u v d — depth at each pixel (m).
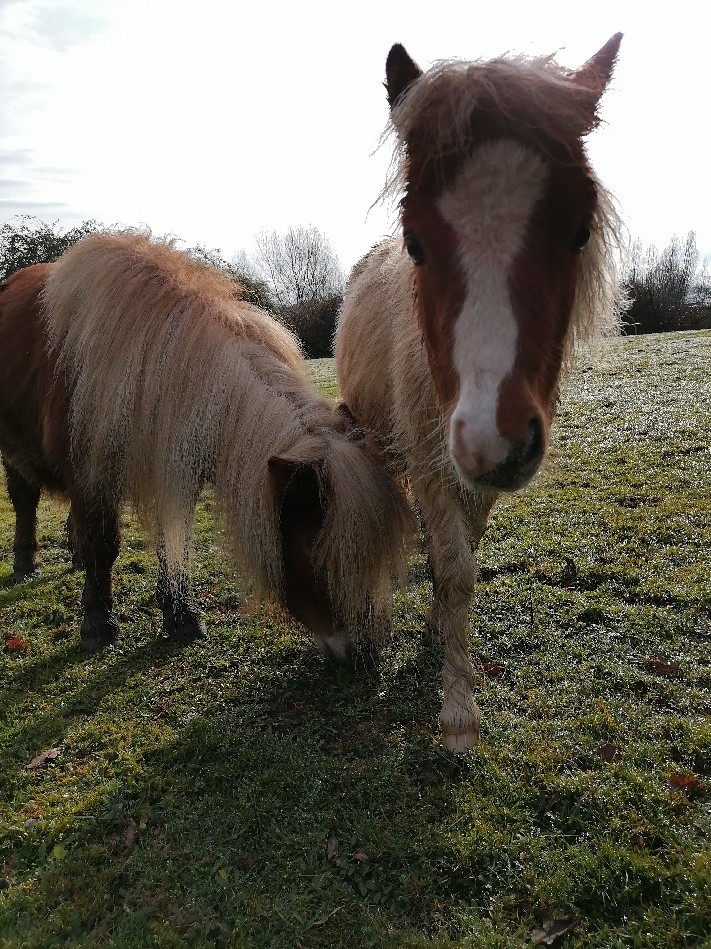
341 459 2.54
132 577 4.57
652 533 4.28
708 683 2.87
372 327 3.11
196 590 4.32
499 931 1.90
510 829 2.23
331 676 3.26
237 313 3.16
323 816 2.38
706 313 23.38
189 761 2.79
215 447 2.88
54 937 2.01
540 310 1.70
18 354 3.79
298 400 2.84
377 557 2.57
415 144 1.82
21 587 4.59
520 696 2.94
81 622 3.97
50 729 3.06
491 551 4.33
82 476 3.36
